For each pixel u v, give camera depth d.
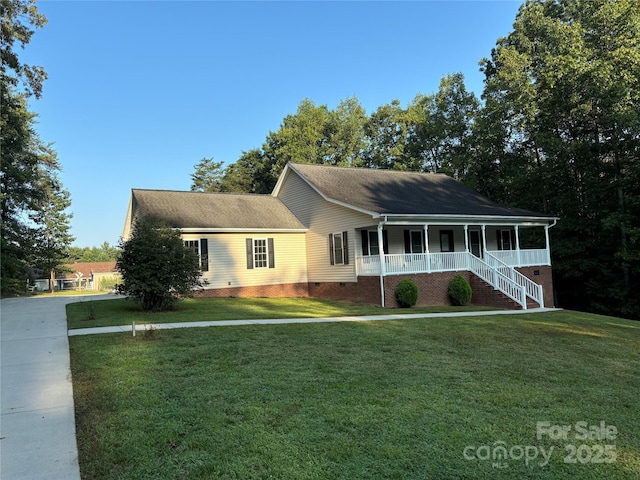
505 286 17.41
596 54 22.28
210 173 54.28
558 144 23.06
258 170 44.78
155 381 5.84
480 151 29.17
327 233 20.38
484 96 29.27
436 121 34.31
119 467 3.62
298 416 4.68
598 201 23.44
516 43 30.38
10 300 18.48
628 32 21.47
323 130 41.62
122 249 13.15
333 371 6.49
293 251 21.50
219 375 6.15
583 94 22.23
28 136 28.19
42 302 16.56
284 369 6.54
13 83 22.58
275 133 41.28
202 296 18.67
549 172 25.03
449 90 33.94
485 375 6.50
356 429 4.38
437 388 5.76
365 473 3.53
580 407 5.28
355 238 18.73
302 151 38.00
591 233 24.66
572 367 7.28
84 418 4.65
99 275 49.31
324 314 13.45
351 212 18.89
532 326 11.59
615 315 23.48
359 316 13.01
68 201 45.09
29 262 33.84
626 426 4.75
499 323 11.91
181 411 4.78
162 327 9.93
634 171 21.38
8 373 6.33
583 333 10.80
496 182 29.03
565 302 26.69
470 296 17.84
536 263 21.17
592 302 24.47
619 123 20.38
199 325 10.30
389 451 3.90
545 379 6.44
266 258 20.66
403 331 10.08
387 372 6.50
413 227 20.89
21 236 29.09
